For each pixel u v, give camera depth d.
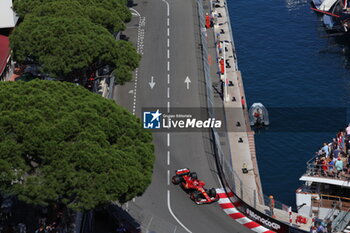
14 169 87.00
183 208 107.31
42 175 88.25
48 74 126.12
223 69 146.75
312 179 105.31
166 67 151.12
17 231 97.56
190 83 144.62
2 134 88.19
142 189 90.88
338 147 111.19
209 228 103.00
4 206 102.75
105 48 125.94
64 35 125.88
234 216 106.00
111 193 88.12
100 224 103.12
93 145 89.31
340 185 104.19
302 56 176.88
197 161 119.06
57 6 136.75
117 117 95.69
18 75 148.50
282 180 129.12
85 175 87.06
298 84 164.12
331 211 105.06
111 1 146.00
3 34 156.00
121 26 142.62
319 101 156.75
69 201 92.06
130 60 129.38
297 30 189.00
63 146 88.19
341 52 178.38
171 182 113.38
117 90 141.88
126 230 100.94
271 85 163.75
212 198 109.00
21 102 92.56
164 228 102.12
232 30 189.38
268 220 102.88
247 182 118.19
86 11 138.00
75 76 130.38
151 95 140.25
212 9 178.25
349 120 148.62
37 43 125.81
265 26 191.25
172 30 168.75
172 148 122.50
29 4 144.88
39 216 101.69
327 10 191.75
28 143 87.25
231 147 128.88
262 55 177.50
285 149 137.88
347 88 162.50
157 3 183.75
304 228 101.62
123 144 93.81
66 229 97.44
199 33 167.62
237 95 145.75
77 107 94.75
